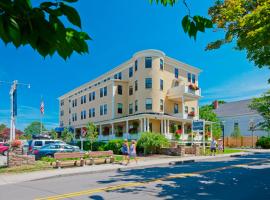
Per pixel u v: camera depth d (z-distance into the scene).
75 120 50.97
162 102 36.91
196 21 2.41
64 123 57.03
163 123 35.62
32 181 13.71
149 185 12.18
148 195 10.19
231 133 54.56
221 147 32.84
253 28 10.49
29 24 1.57
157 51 36.41
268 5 9.80
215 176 14.67
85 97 47.66
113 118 38.62
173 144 29.55
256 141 46.81
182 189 11.25
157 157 26.09
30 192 10.96
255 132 53.25
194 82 42.69
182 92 36.41
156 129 36.50
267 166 19.22
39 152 24.22
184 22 2.41
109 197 9.91
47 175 14.88
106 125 41.69
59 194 10.50
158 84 36.38
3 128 72.56
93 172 16.59
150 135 28.98
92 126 35.09
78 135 49.06
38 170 16.83
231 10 11.04
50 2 1.60
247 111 54.81
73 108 52.09
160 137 29.17
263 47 11.80
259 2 10.77
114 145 31.20
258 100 40.31
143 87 36.28
